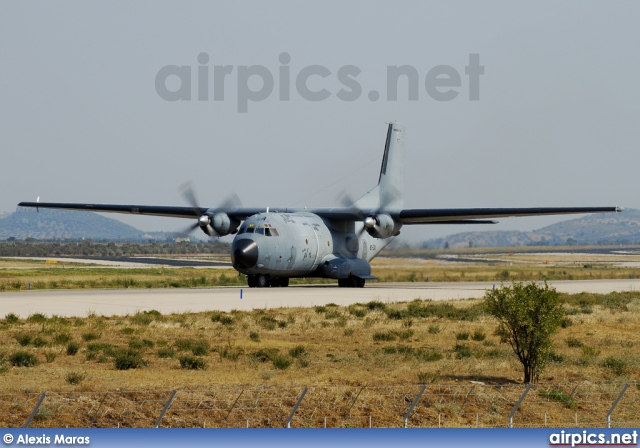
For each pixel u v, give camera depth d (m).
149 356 88.75
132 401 61.66
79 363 82.69
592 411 65.25
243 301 153.75
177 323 119.25
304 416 60.12
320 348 98.88
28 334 103.38
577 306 159.62
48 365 80.88
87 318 122.94
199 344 96.31
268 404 62.56
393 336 110.25
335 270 195.50
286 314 133.50
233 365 83.56
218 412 60.06
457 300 167.00
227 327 116.62
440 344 105.75
